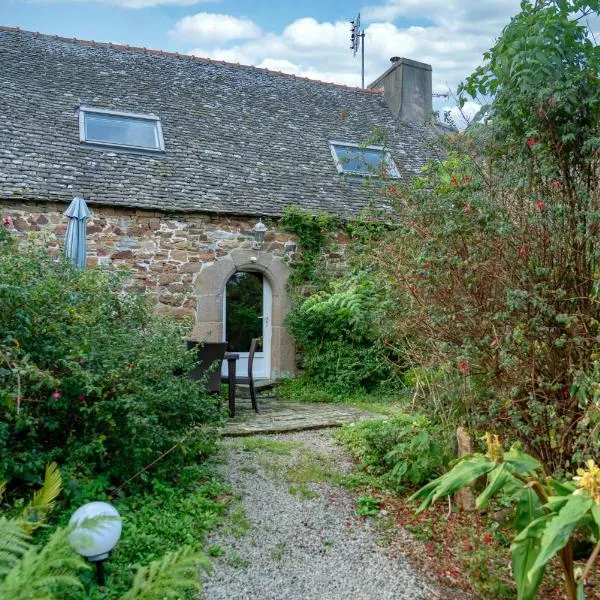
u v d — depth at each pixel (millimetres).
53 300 3816
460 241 3574
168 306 8016
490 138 3812
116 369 3654
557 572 3018
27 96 8516
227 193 8422
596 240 3184
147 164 8328
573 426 3316
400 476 3932
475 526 3477
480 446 3822
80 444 3516
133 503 3475
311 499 3846
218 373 6094
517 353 3350
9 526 1830
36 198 7121
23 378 3250
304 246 8820
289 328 8688
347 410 6965
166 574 1821
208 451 4422
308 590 2836
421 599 2779
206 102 10062
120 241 7750
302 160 9609
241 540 3271
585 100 3322
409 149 10695
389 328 4410
